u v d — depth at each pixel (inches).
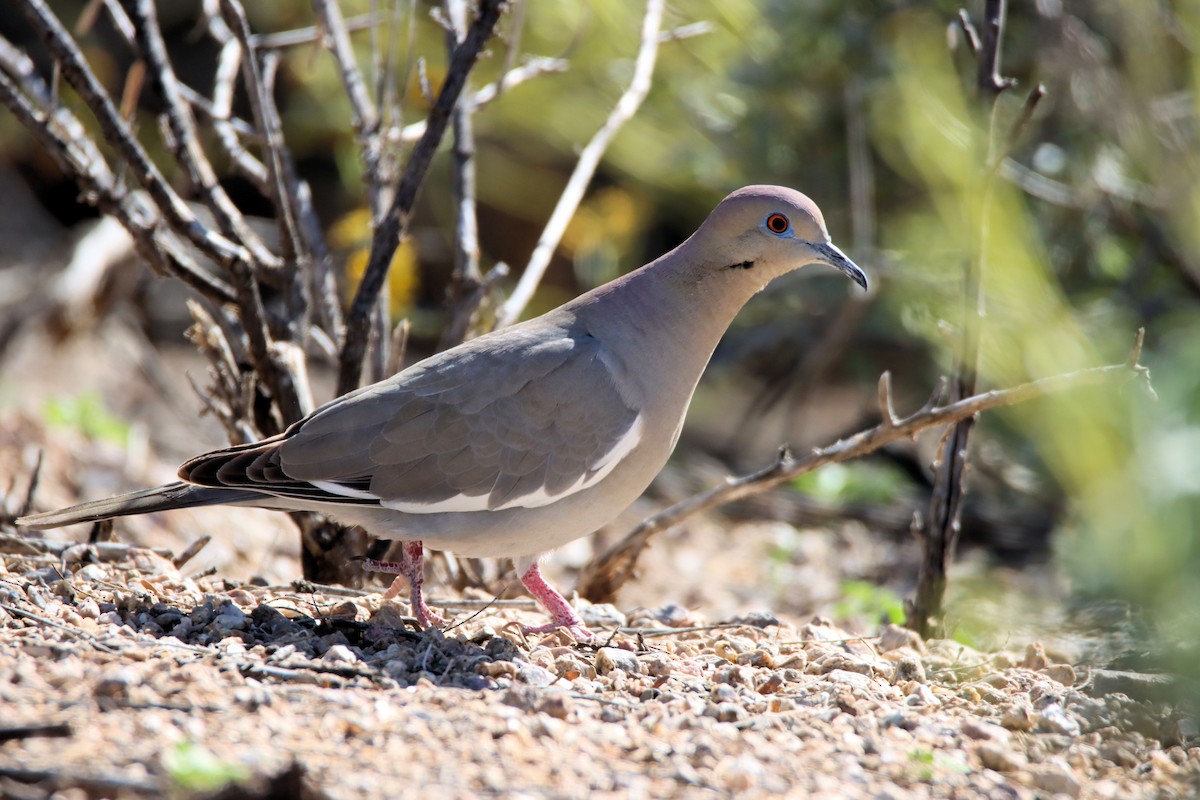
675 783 246.4
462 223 469.1
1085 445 372.2
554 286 887.7
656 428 358.9
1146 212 598.2
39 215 932.6
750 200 359.6
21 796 211.8
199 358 839.7
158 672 273.3
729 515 692.7
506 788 235.6
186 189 587.2
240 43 403.5
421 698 279.6
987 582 550.6
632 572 451.5
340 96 687.1
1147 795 266.7
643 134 676.7
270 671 283.4
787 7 623.8
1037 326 465.7
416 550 352.2
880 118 625.3
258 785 223.1
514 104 676.7
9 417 649.6
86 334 780.6
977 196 396.2
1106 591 453.4
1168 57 458.0
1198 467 357.4
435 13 426.0
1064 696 320.5
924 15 612.7
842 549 658.2
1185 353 431.8
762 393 757.3
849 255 656.4
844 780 256.7
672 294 361.7
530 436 343.0
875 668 344.5
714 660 351.3
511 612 393.4
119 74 917.8
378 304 458.6
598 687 312.7
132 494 342.6
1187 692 317.7
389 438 338.6
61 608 324.2
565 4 628.7
